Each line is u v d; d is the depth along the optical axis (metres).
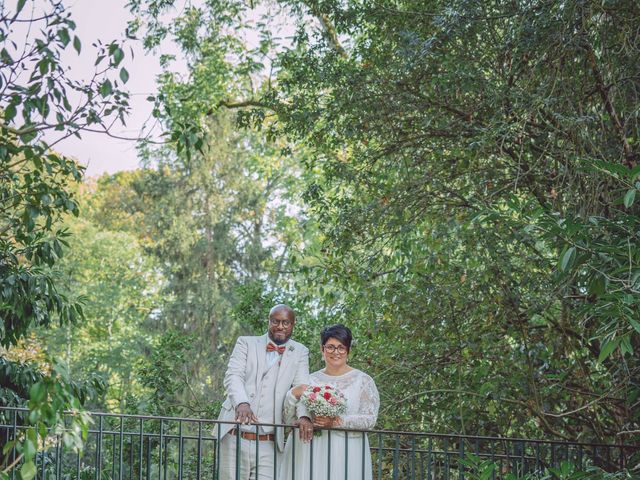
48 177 7.62
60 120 6.21
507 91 8.68
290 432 6.58
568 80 8.57
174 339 13.08
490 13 9.05
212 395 22.20
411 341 9.68
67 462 12.51
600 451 8.83
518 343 9.45
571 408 9.48
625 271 6.08
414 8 10.05
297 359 6.66
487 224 8.58
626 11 8.30
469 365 9.52
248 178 25.88
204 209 25.88
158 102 6.55
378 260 10.27
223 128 25.58
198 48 15.80
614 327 6.12
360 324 10.17
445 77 9.03
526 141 8.99
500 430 9.52
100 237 27.12
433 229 9.67
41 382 4.88
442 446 9.82
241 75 17.23
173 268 25.42
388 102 9.78
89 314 26.14
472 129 9.45
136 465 12.71
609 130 8.52
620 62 8.38
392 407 9.90
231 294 24.50
